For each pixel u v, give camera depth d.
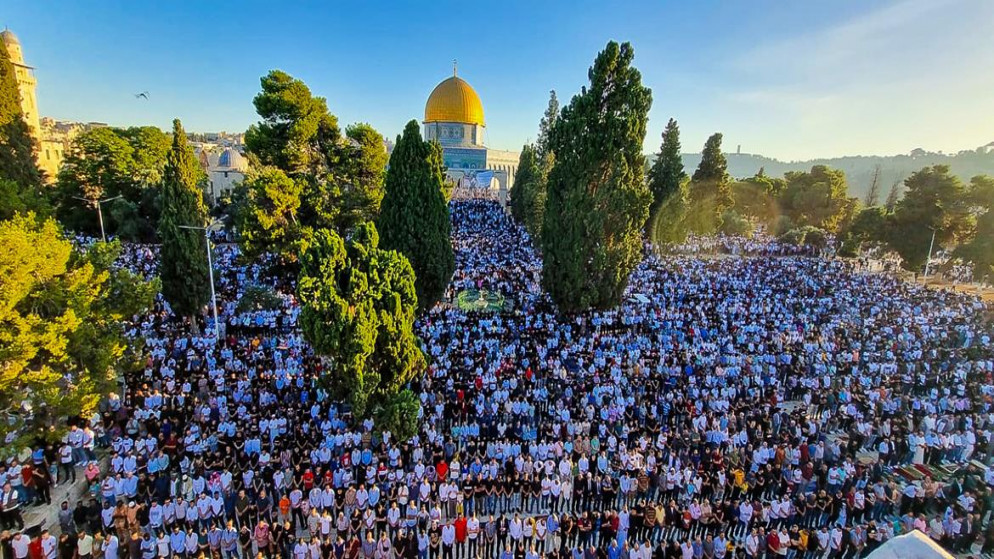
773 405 21.95
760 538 14.57
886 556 4.11
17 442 14.48
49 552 13.10
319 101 35.12
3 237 13.98
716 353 26.72
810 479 17.78
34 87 84.12
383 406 17.61
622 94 29.28
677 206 65.50
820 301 37.88
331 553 13.73
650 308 34.50
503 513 15.16
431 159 30.81
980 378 25.25
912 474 18.97
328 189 35.09
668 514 15.61
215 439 18.06
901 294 41.84
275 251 32.72
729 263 53.59
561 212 30.80
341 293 17.27
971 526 15.30
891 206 82.81
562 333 29.56
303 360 24.48
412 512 14.95
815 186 79.88
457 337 27.64
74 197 54.00
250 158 41.97
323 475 16.98
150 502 15.77
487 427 19.89
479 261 48.38
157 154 63.84
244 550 14.25
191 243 28.42
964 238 51.81
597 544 15.13
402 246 30.22
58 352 15.41
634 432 19.48
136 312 20.23
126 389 21.77
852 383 24.33
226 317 30.88
